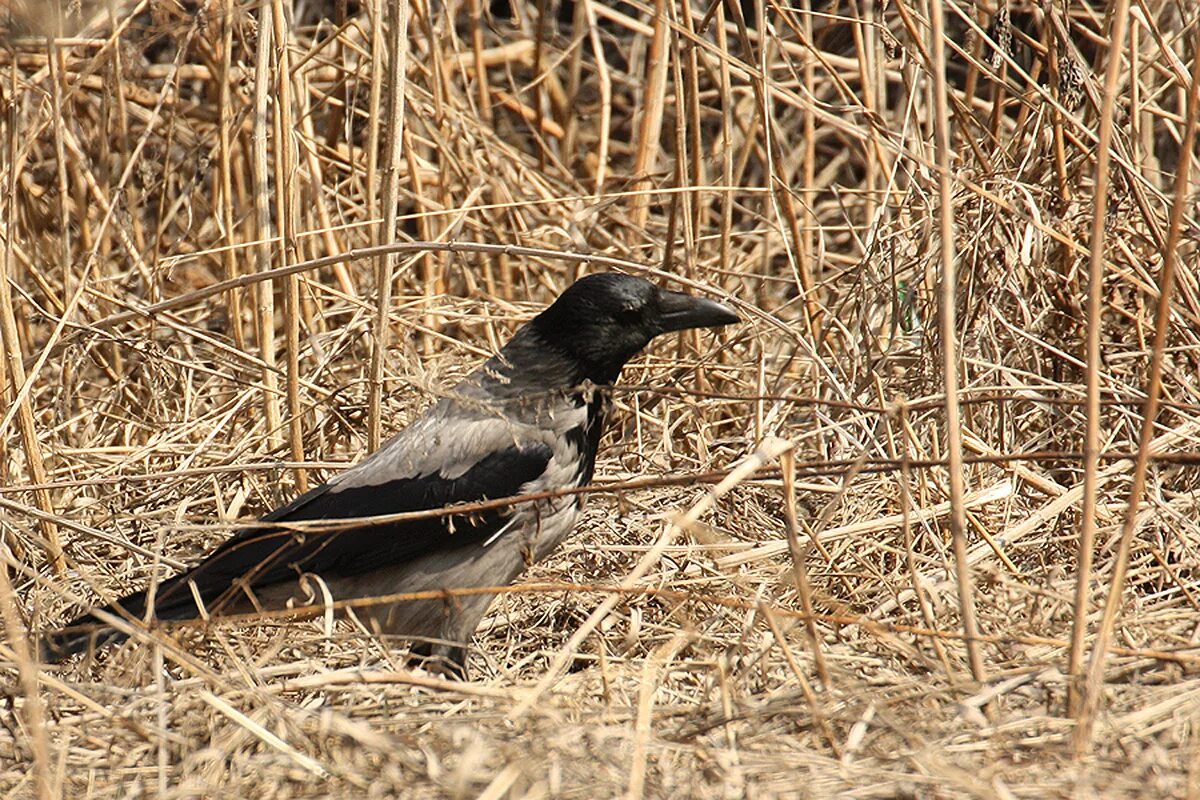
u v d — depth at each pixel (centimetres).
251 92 1198
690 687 761
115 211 1286
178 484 1120
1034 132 1116
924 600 751
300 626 899
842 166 1756
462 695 726
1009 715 671
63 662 866
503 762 621
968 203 1114
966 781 577
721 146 1516
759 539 1017
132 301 1302
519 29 1827
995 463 992
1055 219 1095
